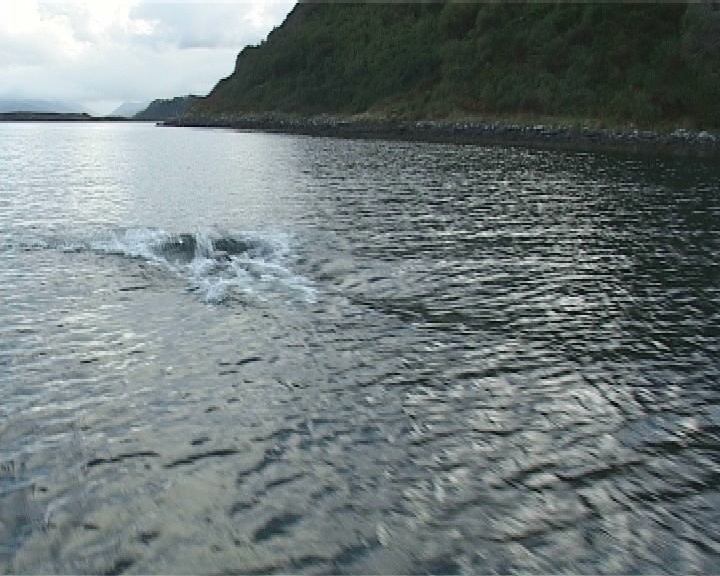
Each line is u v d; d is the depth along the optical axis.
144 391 10.62
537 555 7.21
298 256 19.30
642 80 72.88
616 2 82.12
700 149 59.72
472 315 14.56
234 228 23.53
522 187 35.03
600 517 7.85
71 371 11.31
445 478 8.48
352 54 125.81
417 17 125.06
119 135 114.06
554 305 15.38
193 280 16.66
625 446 9.36
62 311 14.29
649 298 16.06
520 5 97.44
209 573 6.86
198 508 7.81
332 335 13.16
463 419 9.96
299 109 124.25
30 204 28.72
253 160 53.41
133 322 13.67
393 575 6.87
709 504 8.14
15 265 17.91
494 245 21.27
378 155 56.81
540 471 8.70
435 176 40.22
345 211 27.34
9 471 8.40
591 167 45.38
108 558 7.02
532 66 86.06
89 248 19.84
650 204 29.64
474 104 88.31
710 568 7.09
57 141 91.00
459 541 7.37
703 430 9.86
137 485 8.21
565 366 11.98
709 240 22.48
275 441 9.23
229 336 12.98
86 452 8.88
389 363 11.88
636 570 7.04
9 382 10.84
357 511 7.81
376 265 18.52
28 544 7.17
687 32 71.69
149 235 21.42
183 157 57.75
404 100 101.50
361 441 9.27
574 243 21.70
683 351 12.83
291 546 7.24
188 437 9.30
